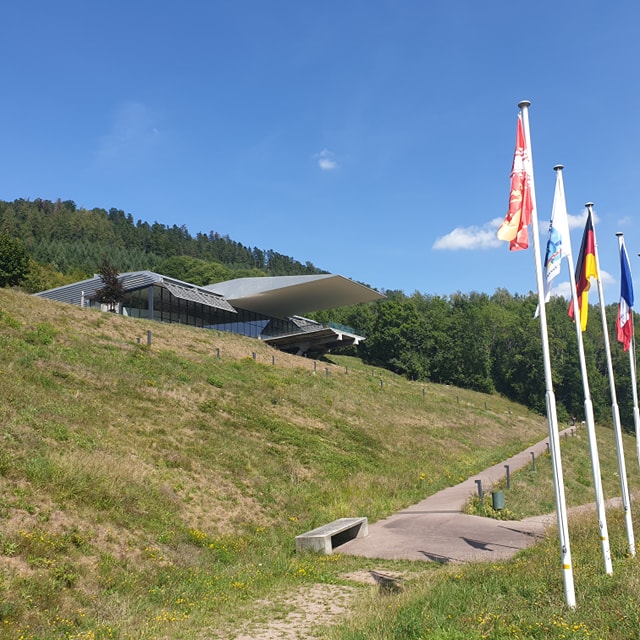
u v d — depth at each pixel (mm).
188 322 53156
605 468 35156
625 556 10570
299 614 9164
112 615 8539
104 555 10305
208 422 20984
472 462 29625
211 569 11594
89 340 26141
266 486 17406
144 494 13438
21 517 10289
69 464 12570
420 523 16578
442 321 87875
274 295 55531
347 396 35312
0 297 28266
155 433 17938
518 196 9266
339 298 57719
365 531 15398
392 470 23531
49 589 8609
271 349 44062
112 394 20062
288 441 22344
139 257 136500
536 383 82125
